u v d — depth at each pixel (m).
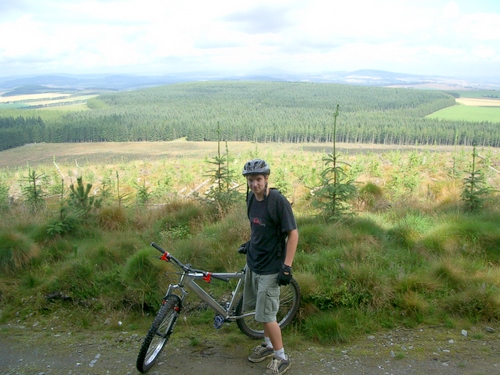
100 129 143.50
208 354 3.88
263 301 3.59
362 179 14.62
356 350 3.87
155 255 5.23
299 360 3.73
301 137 127.12
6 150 116.25
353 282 4.72
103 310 4.82
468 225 6.35
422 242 6.19
